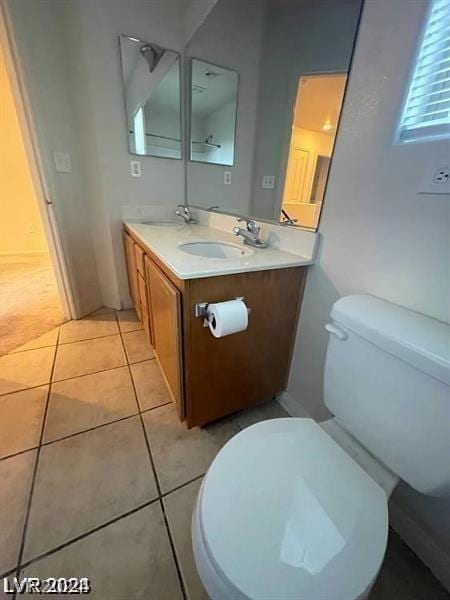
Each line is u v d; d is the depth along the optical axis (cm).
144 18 164
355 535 53
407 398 62
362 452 77
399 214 76
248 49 131
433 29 63
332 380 83
